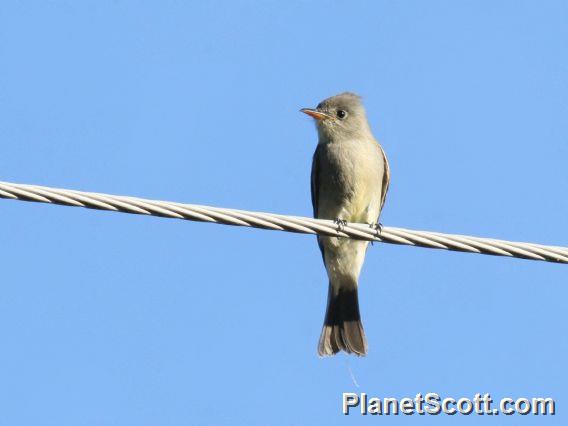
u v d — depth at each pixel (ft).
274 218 29.73
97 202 27.81
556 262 30.42
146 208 28.19
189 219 28.71
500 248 30.27
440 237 30.42
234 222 29.17
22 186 27.32
